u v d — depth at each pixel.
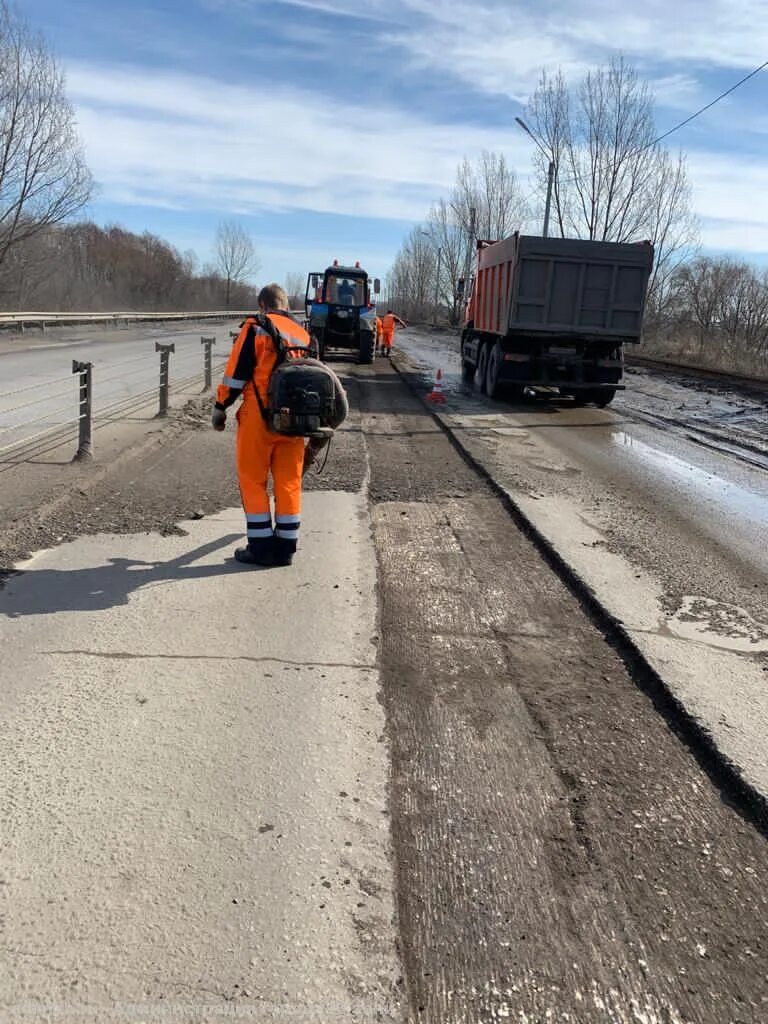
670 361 26.41
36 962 2.00
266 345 4.70
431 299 86.62
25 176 29.06
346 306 22.72
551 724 3.32
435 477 8.02
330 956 2.08
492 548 5.75
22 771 2.75
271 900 2.25
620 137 34.34
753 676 3.79
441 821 2.66
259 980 1.99
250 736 3.04
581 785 2.91
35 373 16.11
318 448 5.09
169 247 83.81
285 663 3.65
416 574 5.08
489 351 15.85
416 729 3.22
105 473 7.09
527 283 13.61
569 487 7.82
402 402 14.39
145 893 2.24
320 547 5.36
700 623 4.44
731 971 2.13
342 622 4.14
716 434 11.88
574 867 2.49
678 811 2.80
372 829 2.57
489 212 58.62
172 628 3.97
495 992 2.02
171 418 10.37
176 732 3.04
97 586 4.48
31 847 2.39
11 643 3.73
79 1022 1.85
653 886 2.43
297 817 2.59
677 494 7.73
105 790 2.67
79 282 56.38
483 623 4.34
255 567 4.91
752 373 22.92
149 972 2.00
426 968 2.08
